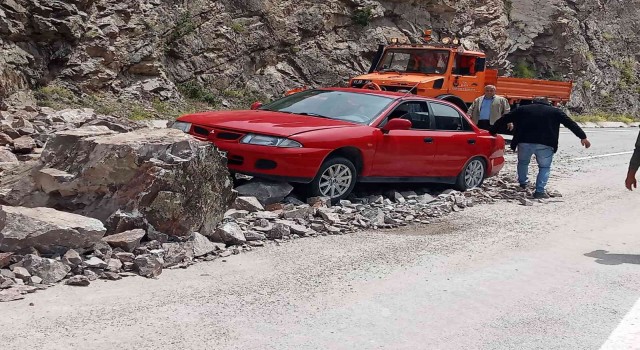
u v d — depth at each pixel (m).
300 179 9.44
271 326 5.39
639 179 14.65
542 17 38.03
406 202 10.58
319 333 5.30
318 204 9.40
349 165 9.91
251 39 24.33
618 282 6.99
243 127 9.56
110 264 6.48
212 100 22.44
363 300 6.11
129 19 20.69
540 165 11.80
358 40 27.23
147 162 7.27
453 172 11.57
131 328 5.21
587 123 34.59
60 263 6.24
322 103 10.95
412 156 10.73
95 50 19.56
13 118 13.77
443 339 5.31
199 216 7.51
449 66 19.12
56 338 4.96
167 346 4.92
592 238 8.94
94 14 19.89
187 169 7.41
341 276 6.76
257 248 7.60
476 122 16.22
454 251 7.93
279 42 25.17
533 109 11.91
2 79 16.14
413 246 8.05
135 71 20.77
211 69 23.03
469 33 32.03
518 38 37.25
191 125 10.02
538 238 8.79
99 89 19.62
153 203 7.27
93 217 7.43
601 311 6.09
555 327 5.66
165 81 21.23
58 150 7.78
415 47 19.70
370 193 11.12
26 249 6.41
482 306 6.11
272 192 9.35
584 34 41.91
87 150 7.55
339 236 8.37
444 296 6.33
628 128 35.03
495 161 12.45
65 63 19.08
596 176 14.95
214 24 23.19
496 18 33.72
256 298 6.01
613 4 45.62
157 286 6.20
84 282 6.08
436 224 9.35
